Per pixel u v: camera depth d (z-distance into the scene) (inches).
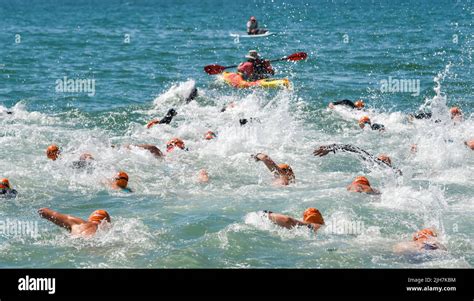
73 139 892.6
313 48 1861.5
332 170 761.0
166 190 679.7
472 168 767.1
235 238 527.5
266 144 861.8
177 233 548.1
